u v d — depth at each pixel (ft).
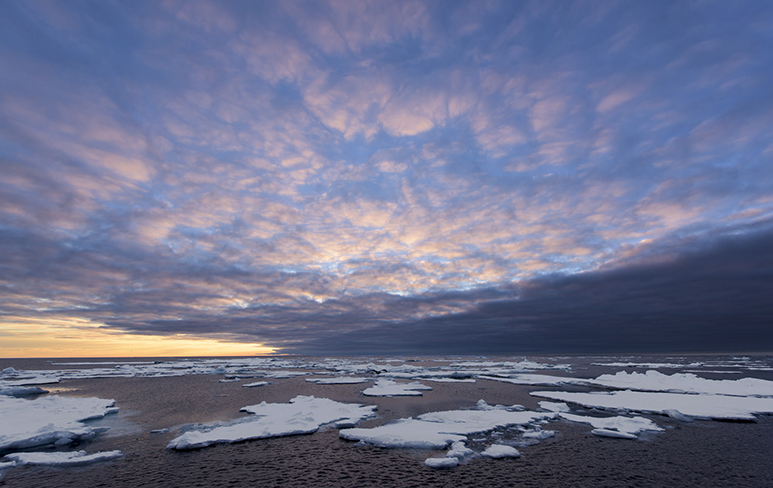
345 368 188.24
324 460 38.63
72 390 101.40
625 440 45.70
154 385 113.29
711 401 70.79
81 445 44.91
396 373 151.33
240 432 48.39
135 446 44.14
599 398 75.72
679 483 32.78
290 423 53.01
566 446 43.21
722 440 45.55
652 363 245.86
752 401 70.59
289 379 132.67
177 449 42.19
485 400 78.74
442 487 31.83
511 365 214.28
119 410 68.54
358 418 58.13
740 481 33.22
